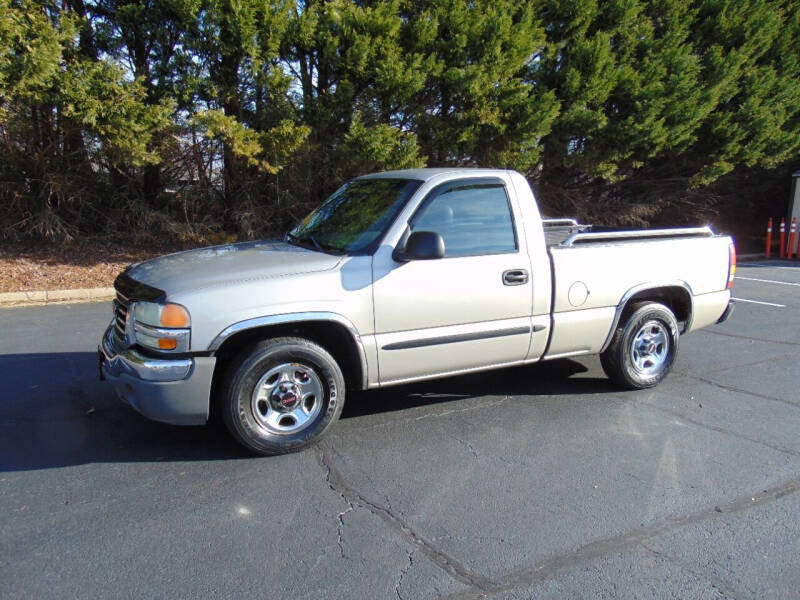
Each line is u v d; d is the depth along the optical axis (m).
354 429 4.54
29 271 10.02
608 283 5.04
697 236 5.70
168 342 3.70
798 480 3.84
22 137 10.52
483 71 10.85
